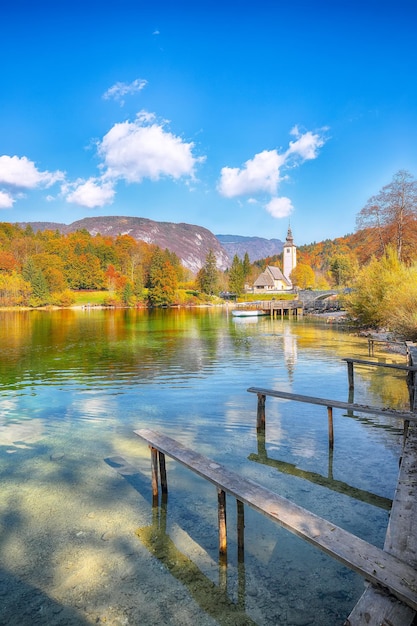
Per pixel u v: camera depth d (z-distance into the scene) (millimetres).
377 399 11859
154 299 104625
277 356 20938
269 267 137250
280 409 10945
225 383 14547
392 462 7242
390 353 21281
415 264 32719
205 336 32188
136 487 6348
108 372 16859
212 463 5086
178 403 11766
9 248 140875
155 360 20000
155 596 3961
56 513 5555
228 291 119688
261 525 5207
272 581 4160
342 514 5410
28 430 9352
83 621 3670
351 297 36844
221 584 4121
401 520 4105
